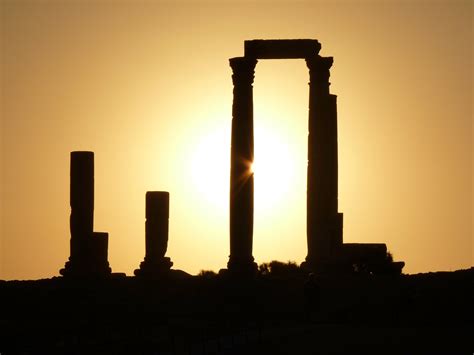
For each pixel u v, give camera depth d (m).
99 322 183.88
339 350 148.75
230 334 165.62
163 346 158.75
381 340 155.88
